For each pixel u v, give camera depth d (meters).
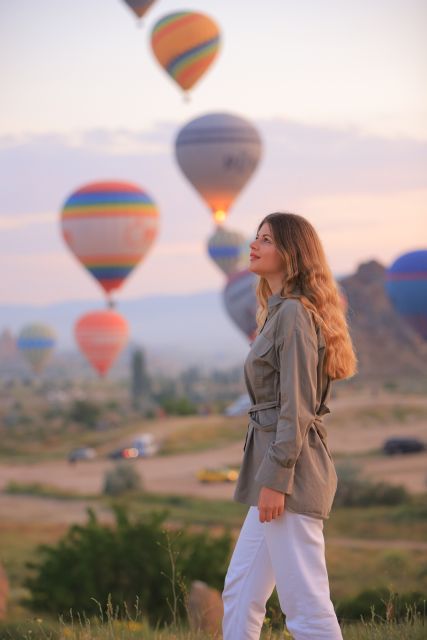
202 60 51.75
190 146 51.84
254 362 3.97
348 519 44.62
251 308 62.16
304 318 3.90
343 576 22.92
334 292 4.07
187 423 93.56
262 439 3.98
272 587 4.14
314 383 3.89
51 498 60.94
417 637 5.56
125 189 53.62
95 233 53.03
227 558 15.55
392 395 105.06
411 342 153.75
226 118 51.88
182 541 15.79
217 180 52.09
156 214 54.22
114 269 53.56
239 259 65.31
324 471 3.95
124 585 15.06
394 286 52.56
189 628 6.96
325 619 3.90
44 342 105.94
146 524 16.45
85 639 5.83
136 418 120.69
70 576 15.35
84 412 123.81
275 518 3.92
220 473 63.47
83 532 16.48
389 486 49.25
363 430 82.00
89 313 76.62
